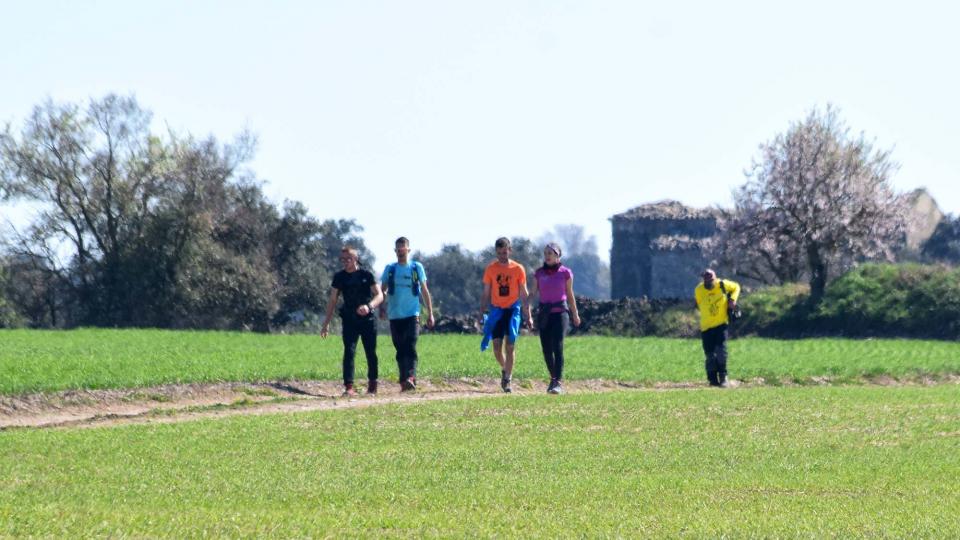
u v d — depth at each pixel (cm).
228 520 3067
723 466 4172
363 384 7800
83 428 5369
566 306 7312
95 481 3725
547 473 3997
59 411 6412
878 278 19462
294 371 8050
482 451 4509
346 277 7219
